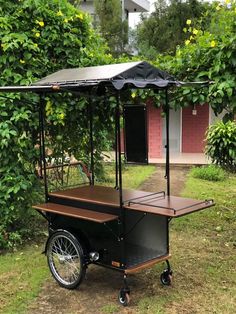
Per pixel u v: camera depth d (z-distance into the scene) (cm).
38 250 502
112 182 883
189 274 426
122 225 359
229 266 446
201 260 464
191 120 1473
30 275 431
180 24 1727
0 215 504
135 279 418
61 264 403
